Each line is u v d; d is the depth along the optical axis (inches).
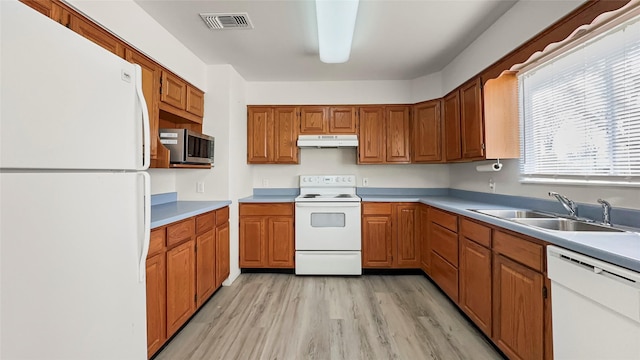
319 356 70.9
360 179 150.6
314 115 139.6
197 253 89.4
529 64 85.0
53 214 32.3
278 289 112.9
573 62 71.6
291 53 108.0
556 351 47.7
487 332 73.4
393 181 150.2
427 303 100.0
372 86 139.7
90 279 37.1
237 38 95.8
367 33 93.0
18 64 28.8
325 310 94.9
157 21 84.1
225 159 118.5
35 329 30.3
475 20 85.4
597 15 55.2
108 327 40.1
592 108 66.4
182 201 115.7
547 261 50.2
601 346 38.9
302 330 82.7
